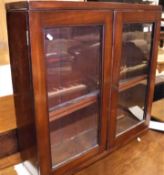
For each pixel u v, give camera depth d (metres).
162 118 1.35
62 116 0.86
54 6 0.65
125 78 1.05
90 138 0.99
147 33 1.08
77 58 0.87
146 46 1.11
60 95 0.83
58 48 0.78
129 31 0.99
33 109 0.71
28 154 0.87
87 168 0.95
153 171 0.96
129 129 1.11
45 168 0.80
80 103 0.87
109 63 0.88
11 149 1.00
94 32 0.83
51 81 0.79
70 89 0.86
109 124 0.98
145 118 1.20
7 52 0.95
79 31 0.81
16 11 0.69
